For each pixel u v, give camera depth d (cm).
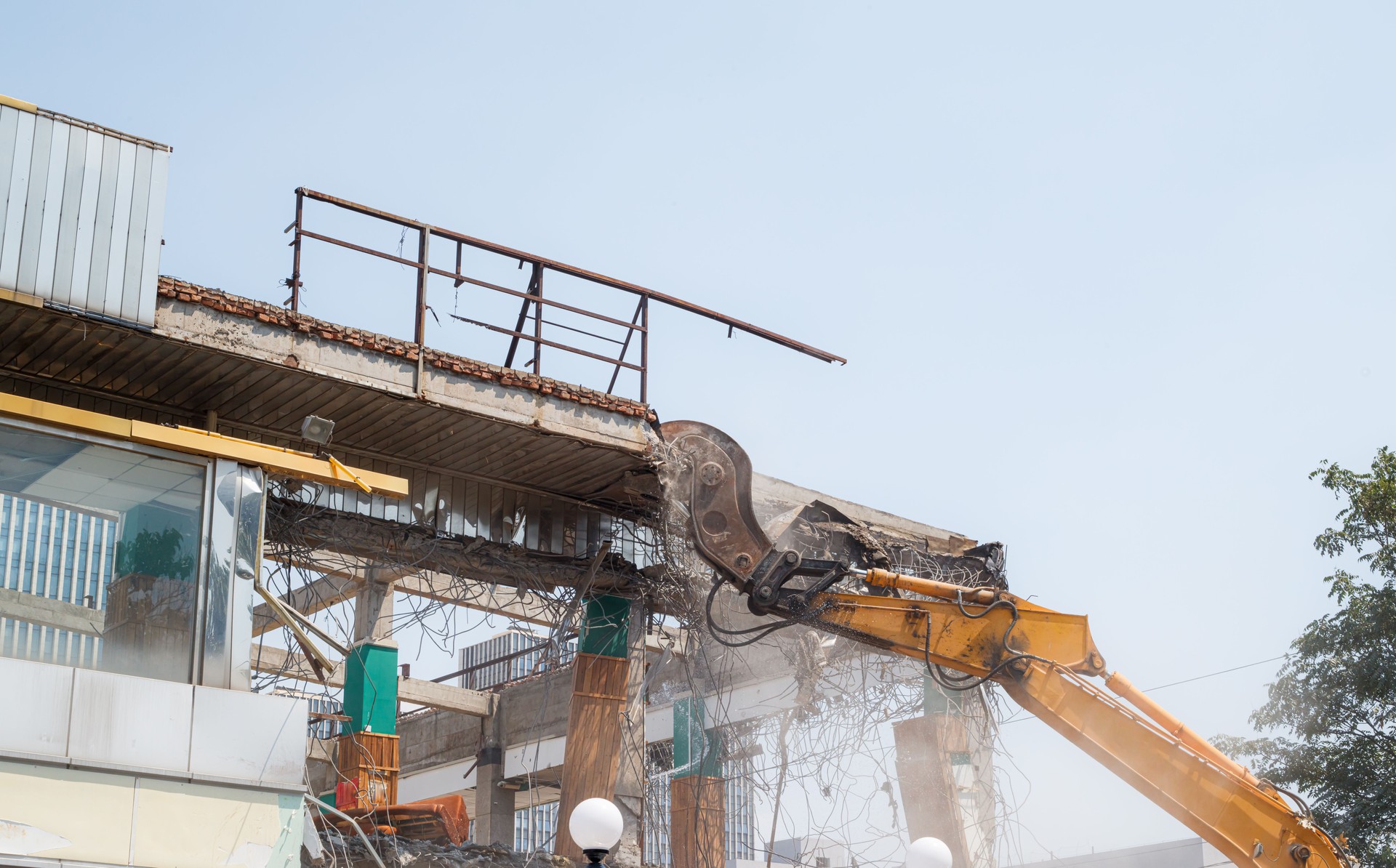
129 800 998
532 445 1554
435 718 2683
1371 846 2027
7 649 990
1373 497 2130
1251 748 2186
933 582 1391
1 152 1212
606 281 1617
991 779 1706
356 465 1591
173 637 1066
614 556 1708
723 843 1777
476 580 1695
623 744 1688
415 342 1456
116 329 1272
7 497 1025
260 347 1352
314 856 1137
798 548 1502
